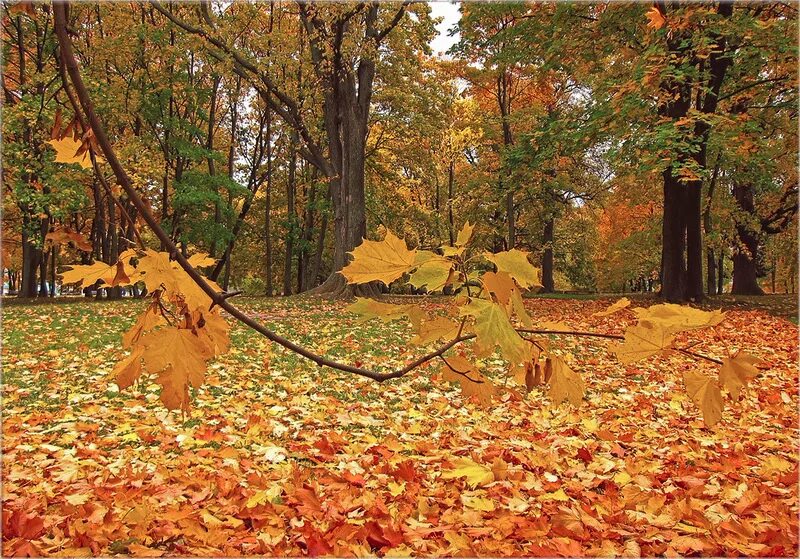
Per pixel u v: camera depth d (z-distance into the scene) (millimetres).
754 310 14719
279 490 2846
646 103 12852
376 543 2336
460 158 29906
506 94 25391
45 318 10797
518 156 16844
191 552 2238
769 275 42125
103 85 17781
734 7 13398
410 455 3629
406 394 5590
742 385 979
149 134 20938
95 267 885
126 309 12906
